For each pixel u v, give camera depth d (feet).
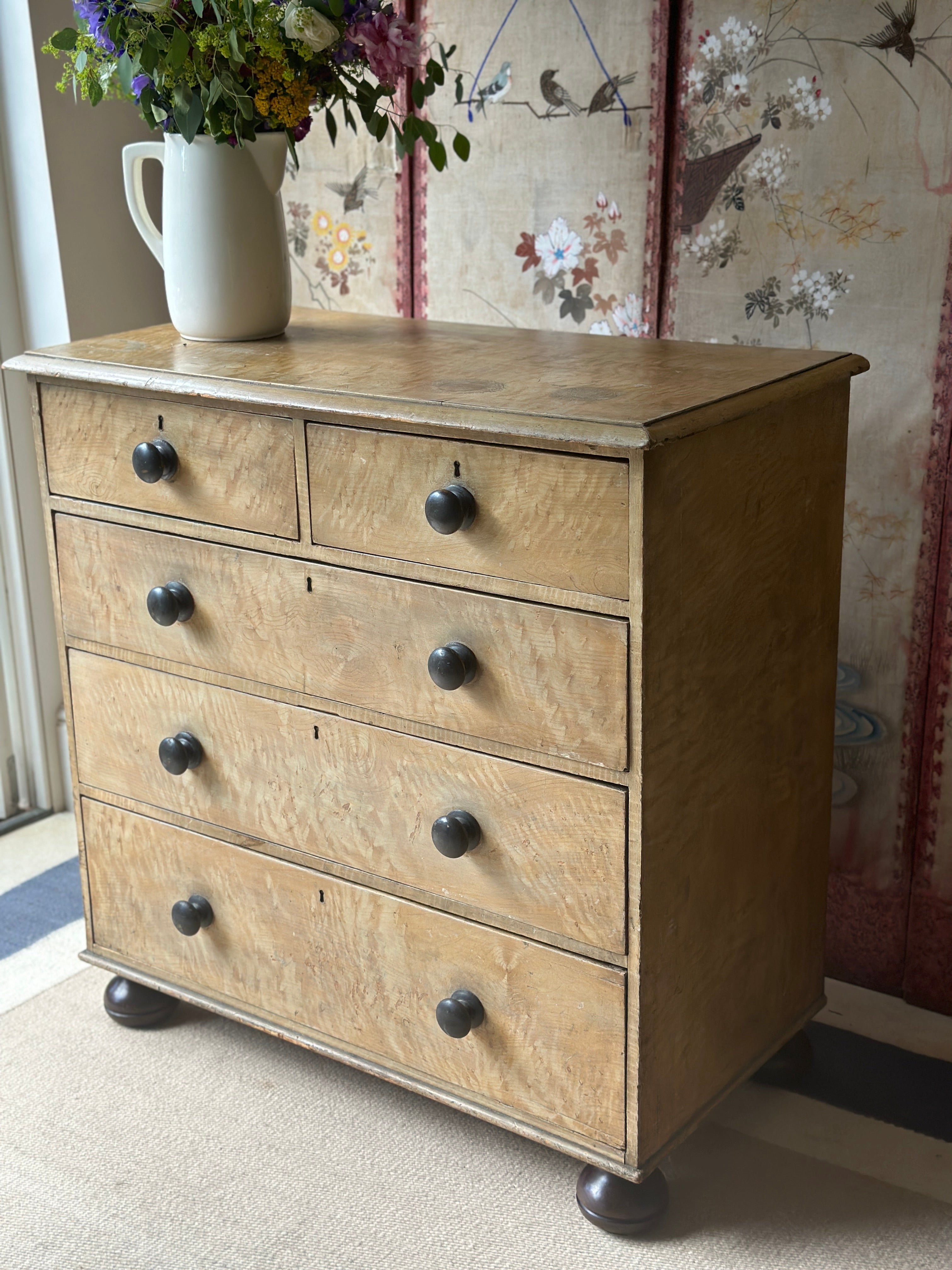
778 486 4.95
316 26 5.30
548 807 4.76
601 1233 5.24
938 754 6.28
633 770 4.50
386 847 5.30
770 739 5.31
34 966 7.09
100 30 5.43
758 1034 5.68
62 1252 5.16
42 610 8.35
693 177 6.30
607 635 4.41
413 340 5.95
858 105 5.79
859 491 6.23
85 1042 6.47
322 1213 5.35
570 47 6.44
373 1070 5.62
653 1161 4.98
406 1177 5.55
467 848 4.93
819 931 6.07
